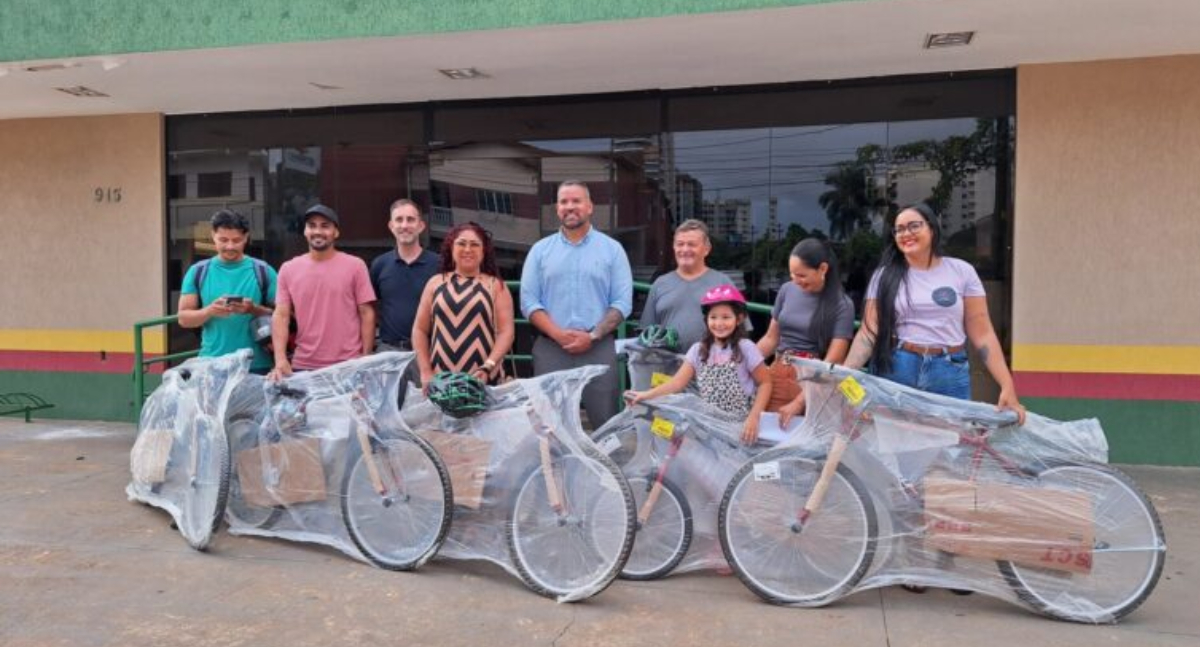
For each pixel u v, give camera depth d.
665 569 4.15
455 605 3.88
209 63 6.29
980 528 3.73
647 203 7.25
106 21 6.05
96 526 4.99
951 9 5.11
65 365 8.34
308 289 4.87
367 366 4.40
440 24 5.54
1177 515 5.18
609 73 6.64
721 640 3.52
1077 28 5.52
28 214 8.37
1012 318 6.52
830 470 3.82
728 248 7.12
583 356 4.79
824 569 3.83
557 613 3.80
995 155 6.61
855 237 6.89
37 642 3.52
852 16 5.23
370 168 7.77
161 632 3.61
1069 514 3.66
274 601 3.93
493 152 7.52
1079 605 3.68
